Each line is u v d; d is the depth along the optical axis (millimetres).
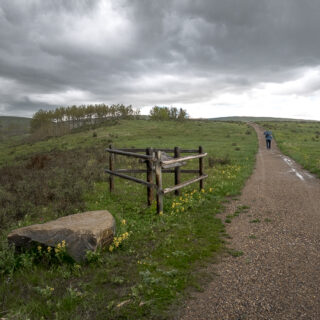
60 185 10758
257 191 9391
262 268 3959
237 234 5434
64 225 4598
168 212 7094
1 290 3461
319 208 7031
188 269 3982
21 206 7773
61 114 118250
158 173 6805
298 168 14492
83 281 3682
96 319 2801
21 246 4395
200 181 9609
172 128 68562
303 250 4531
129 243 5020
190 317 2871
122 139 47969
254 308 3004
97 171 14141
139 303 3094
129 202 8375
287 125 76562
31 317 2871
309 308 2965
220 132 57594
